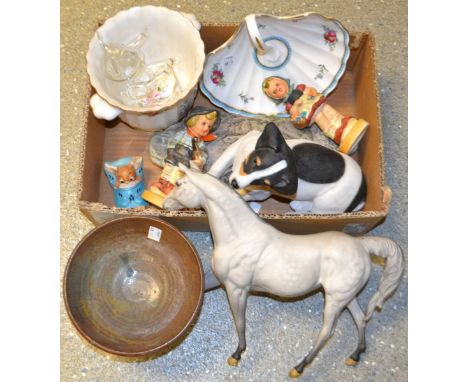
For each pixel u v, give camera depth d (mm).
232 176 892
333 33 1091
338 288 899
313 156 964
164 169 1034
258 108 1128
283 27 1074
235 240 893
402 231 1155
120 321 997
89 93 1026
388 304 1103
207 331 1080
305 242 910
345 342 1071
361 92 1144
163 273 1032
